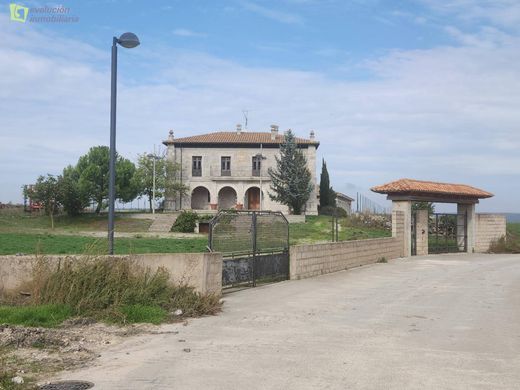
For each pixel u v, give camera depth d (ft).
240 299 40.98
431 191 93.35
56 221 176.35
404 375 20.90
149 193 201.77
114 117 41.01
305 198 193.06
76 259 34.27
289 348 25.36
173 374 20.77
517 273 66.18
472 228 105.60
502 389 19.27
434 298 43.78
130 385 19.31
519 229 143.64
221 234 43.70
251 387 19.19
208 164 206.49
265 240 50.93
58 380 19.86
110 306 32.07
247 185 205.46
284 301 40.50
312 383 19.72
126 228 158.30
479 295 45.91
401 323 32.35
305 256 57.41
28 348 24.39
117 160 202.80
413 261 82.74
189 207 205.46
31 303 32.63
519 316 35.32
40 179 176.04
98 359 22.98
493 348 25.88
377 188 93.50
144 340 26.76
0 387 18.60
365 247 76.07
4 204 196.44
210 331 29.22
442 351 25.12
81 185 184.24
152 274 36.65
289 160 192.85
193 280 38.27
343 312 36.14
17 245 77.30
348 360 23.17
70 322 29.78
